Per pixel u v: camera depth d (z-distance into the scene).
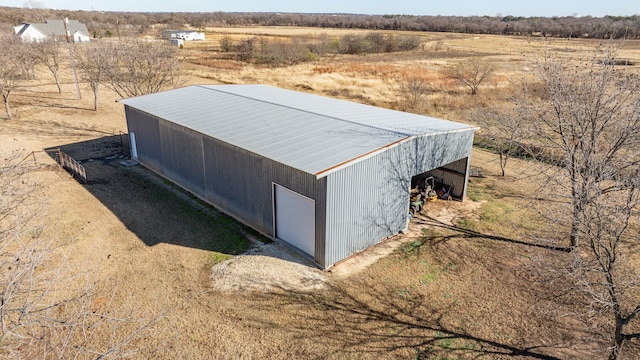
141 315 9.41
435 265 11.58
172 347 8.55
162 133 17.09
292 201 11.90
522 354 8.52
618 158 10.42
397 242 12.78
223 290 10.36
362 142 12.18
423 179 16.89
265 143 12.77
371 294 10.32
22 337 5.16
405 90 34.62
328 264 11.31
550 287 10.53
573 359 8.41
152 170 18.70
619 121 10.16
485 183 17.53
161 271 11.12
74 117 27.44
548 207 13.05
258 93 20.20
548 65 12.13
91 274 10.85
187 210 14.81
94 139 23.11
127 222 13.80
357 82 39.44
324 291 10.40
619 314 7.61
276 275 10.96
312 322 9.34
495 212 14.86
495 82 38.03
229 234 13.14
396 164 12.43
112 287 10.36
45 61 35.53
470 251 12.30
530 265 11.16
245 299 10.05
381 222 12.56
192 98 19.25
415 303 10.03
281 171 11.86
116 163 19.55
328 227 10.97
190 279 10.79
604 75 10.27
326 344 8.74
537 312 9.71
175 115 16.56
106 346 8.45
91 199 15.52
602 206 8.22
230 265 11.37
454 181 15.96
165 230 13.34
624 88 10.35
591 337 8.59
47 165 18.72
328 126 13.89
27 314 5.09
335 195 10.89
